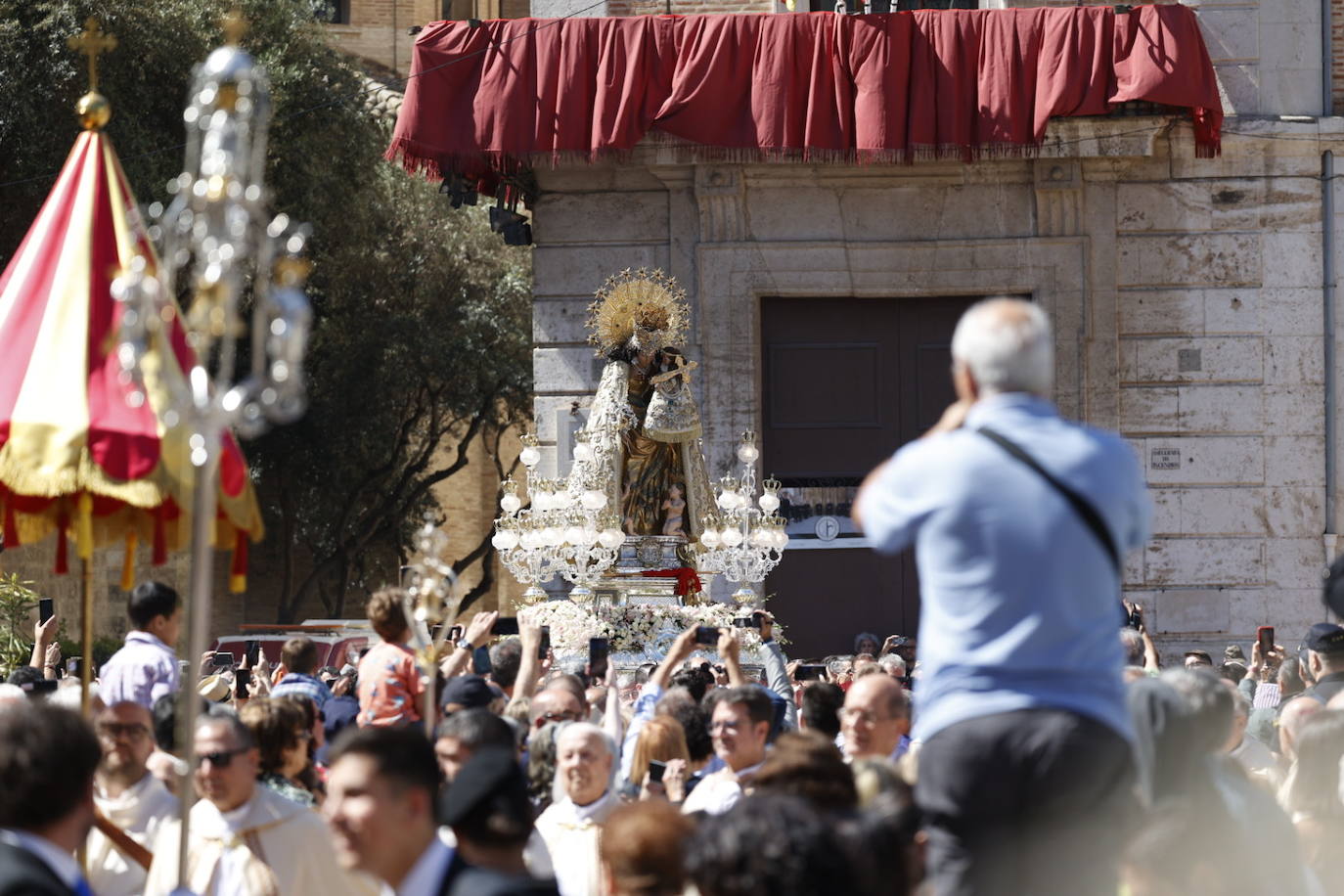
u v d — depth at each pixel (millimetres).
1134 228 31766
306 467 51875
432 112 30031
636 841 6637
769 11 32312
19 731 6496
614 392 24766
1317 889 8133
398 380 51781
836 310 32656
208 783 8883
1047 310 31688
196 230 6914
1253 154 31625
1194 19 29828
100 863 9844
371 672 12320
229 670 20297
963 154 30078
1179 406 31672
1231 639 31438
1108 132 30438
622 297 25250
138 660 12258
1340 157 31594
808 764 7145
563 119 29891
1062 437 6535
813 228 31953
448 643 18000
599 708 14398
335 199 47156
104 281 11469
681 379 25062
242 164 6945
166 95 40781
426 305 54594
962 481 6434
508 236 32594
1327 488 31484
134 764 9891
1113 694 6422
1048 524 6363
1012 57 29906
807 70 30047
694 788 10828
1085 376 31625
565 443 31875
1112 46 29844
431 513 58625
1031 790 6219
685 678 13766
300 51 46219
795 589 32656
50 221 11742
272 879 8844
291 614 52844
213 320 6871
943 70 29891
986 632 6363
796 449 32594
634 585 24344
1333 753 9398
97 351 11156
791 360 32625
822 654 32531
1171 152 31641
